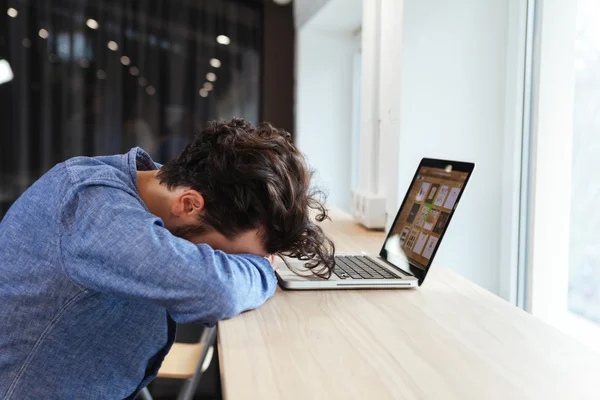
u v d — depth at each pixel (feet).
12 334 3.04
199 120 12.04
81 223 2.91
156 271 2.81
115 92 11.51
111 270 2.84
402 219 4.70
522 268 5.57
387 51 6.64
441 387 2.24
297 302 3.46
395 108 6.07
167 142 11.89
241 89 12.24
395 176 6.05
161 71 11.77
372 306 3.40
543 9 5.12
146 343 3.33
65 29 11.16
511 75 5.64
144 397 6.20
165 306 2.89
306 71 11.32
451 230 5.84
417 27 5.85
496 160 5.86
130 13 11.52
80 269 2.88
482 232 5.87
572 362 2.53
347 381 2.29
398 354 2.60
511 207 5.65
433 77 5.88
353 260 4.62
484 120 5.86
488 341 2.79
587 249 4.82
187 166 3.25
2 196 11.04
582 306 4.91
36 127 11.13
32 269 3.01
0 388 3.05
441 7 5.84
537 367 2.46
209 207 3.13
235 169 3.07
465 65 5.85
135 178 3.31
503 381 2.30
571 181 5.08
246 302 3.11
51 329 3.05
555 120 5.12
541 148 5.20
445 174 4.27
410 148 5.93
